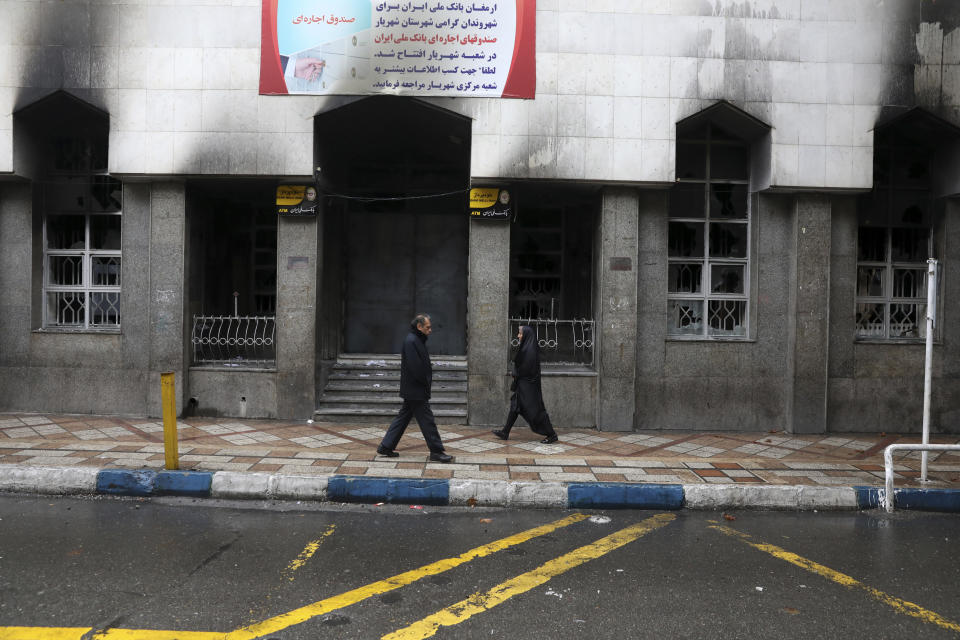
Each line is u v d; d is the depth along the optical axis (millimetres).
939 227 9352
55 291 9438
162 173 8547
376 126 9594
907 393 9117
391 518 5617
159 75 8539
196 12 8531
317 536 5078
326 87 8500
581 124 8547
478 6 8484
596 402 9094
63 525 5207
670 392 9094
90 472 6145
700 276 9406
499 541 5055
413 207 11031
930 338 6559
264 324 10203
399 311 11047
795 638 3475
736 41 8641
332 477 6129
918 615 3783
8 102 8539
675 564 4586
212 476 6125
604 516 5805
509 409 8891
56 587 3973
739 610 3814
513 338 10055
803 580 4305
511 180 8609
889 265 9523
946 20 8719
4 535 4938
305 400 8984
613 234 8883
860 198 9547
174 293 8906
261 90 8508
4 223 9125
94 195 9508
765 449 7953
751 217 9281
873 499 6133
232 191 9609
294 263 8953
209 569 4328
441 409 9328
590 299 10289
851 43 8672
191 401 9109
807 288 8945
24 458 6645
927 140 9367
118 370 9023
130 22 8531
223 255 10508
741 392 9125
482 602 3881
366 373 10141
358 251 11008
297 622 3570
